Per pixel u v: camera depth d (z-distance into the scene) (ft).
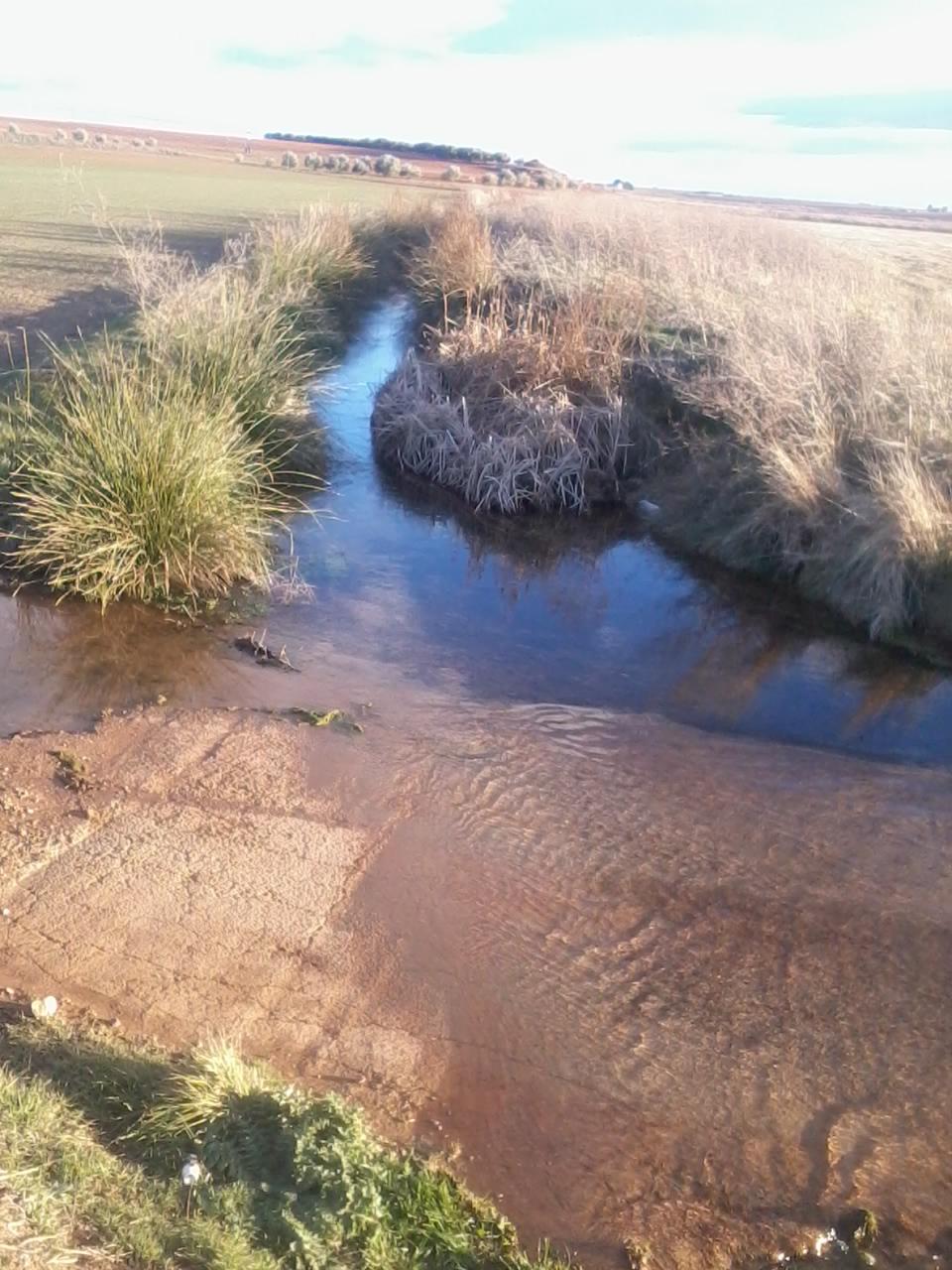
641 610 24.94
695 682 21.34
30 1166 8.66
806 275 41.45
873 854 15.56
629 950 13.29
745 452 28.02
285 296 42.04
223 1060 10.23
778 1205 10.12
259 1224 8.75
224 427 25.88
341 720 18.29
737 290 39.29
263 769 16.51
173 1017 11.58
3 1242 7.72
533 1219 9.77
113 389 25.21
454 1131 10.59
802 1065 11.75
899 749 19.12
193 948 12.66
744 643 23.30
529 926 13.57
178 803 15.48
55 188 89.51
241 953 12.64
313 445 32.42
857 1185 10.37
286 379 33.12
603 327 35.99
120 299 45.24
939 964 13.35
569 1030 11.98
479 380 34.22
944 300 36.63
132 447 23.08
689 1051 11.81
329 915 13.43
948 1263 9.69
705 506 29.07
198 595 23.26
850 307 32.86
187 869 14.03
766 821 16.28
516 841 15.25
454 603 24.63
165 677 19.65
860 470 26.48
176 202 84.07
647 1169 10.39
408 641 22.25
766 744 18.92
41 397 28.17
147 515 22.80
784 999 12.64
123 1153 9.29
